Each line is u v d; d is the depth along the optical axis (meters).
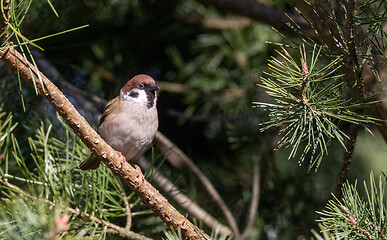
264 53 10.06
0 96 8.19
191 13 10.52
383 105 5.84
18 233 4.38
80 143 6.68
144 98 8.16
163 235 7.84
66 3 8.86
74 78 10.64
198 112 10.85
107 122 8.21
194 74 10.51
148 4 10.57
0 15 4.49
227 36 10.20
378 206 4.92
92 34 10.55
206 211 9.09
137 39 10.81
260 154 9.94
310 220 9.33
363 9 5.49
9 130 5.93
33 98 8.34
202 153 10.68
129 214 6.28
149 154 9.93
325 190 9.57
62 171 6.02
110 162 5.52
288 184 9.65
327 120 5.18
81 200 6.34
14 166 7.09
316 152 9.72
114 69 10.61
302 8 5.91
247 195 9.66
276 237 9.17
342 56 5.40
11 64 4.86
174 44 11.00
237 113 10.43
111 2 10.19
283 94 5.13
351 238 4.75
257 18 8.27
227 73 10.35
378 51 5.76
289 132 5.28
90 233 5.93
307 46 6.21
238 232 8.73
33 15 8.31
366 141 9.90
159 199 5.61
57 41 10.01
